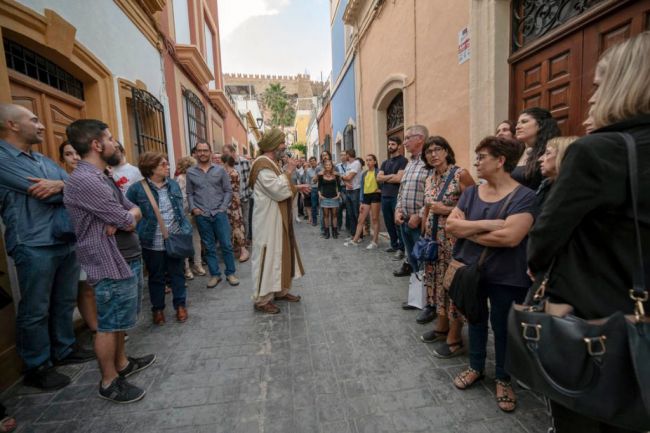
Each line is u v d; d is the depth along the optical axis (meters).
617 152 0.87
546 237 0.98
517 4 3.38
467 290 1.92
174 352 2.74
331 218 7.02
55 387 2.31
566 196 0.93
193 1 8.24
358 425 1.88
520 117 2.36
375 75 7.71
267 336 2.95
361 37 8.69
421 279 3.20
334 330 3.01
